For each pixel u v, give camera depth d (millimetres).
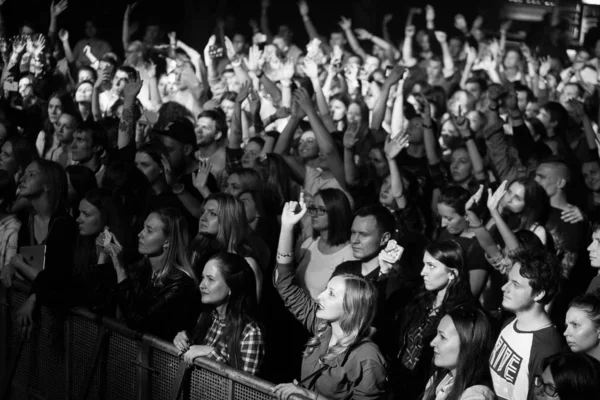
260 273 5996
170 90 13969
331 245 6270
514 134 10500
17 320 6395
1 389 6527
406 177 8461
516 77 16891
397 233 6328
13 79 12789
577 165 10484
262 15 17750
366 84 14812
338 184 8445
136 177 7281
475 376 4258
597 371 3811
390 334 5531
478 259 6352
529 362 4469
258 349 4992
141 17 17047
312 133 8711
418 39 17750
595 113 14797
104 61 13438
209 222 6094
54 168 6875
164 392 5043
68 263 6234
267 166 8086
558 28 19156
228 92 12984
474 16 19516
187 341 4883
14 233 6973
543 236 6855
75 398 5852
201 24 17703
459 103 13766
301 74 15508
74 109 11422
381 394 4508
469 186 8859
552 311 6473
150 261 5703
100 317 5547
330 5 18766
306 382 4727
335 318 4613
